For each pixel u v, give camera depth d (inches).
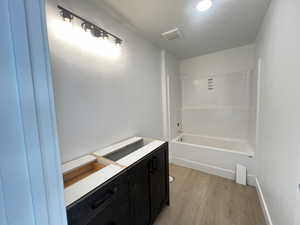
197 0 52.1
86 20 49.3
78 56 48.8
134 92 77.3
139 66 80.8
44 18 14.1
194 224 56.4
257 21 68.1
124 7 55.7
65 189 31.6
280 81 44.2
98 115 56.9
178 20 65.7
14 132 11.9
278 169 45.6
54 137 15.1
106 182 34.4
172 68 119.6
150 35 80.6
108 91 61.1
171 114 118.1
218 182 85.0
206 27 73.0
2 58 11.1
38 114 13.5
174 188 79.9
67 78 45.9
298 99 33.3
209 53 117.2
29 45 12.7
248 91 105.5
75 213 27.6
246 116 108.8
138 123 81.4
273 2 50.8
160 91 105.0
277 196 46.2
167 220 58.5
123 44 68.2
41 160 13.9
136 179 45.1
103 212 33.9
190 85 132.8
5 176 11.4
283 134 41.7
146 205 50.6
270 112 54.7
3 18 11.1
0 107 11.1
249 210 62.6
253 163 80.7
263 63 66.9
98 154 52.8
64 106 45.4
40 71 13.7
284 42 41.3
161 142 65.3
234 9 58.3
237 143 111.3
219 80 117.6
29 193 13.0
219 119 121.0
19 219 12.3
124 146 62.4
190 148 103.3
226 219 58.2
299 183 32.4
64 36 44.4
